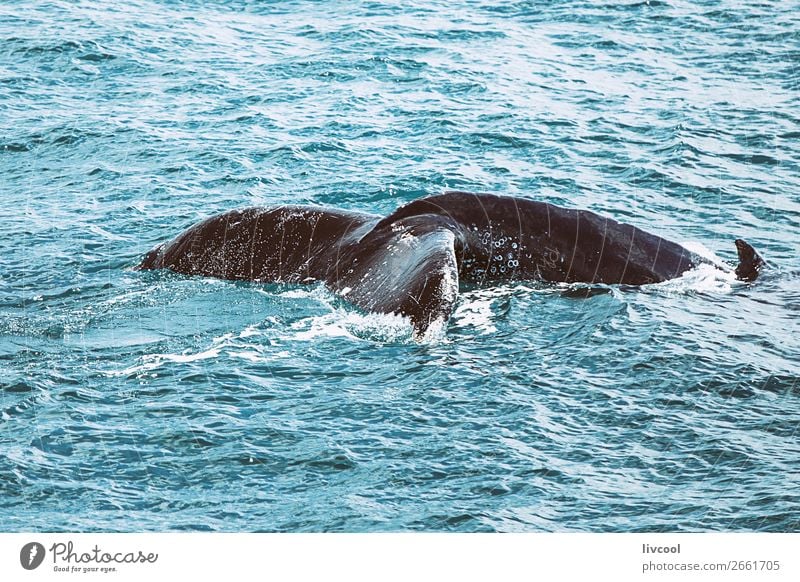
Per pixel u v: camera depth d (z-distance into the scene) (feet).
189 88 319.06
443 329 154.30
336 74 332.19
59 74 332.39
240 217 184.34
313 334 157.99
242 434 131.75
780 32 372.58
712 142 269.23
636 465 125.70
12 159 262.26
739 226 218.18
